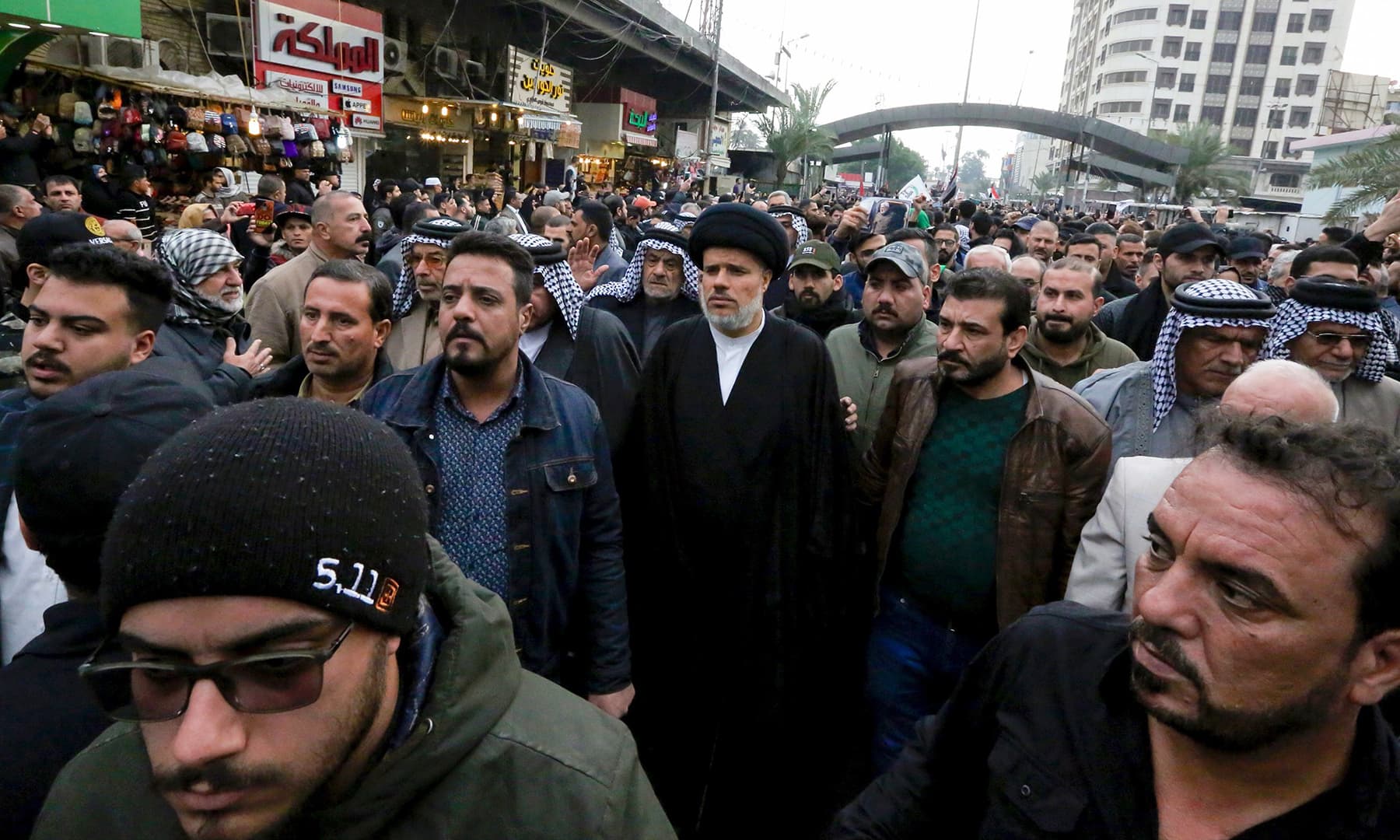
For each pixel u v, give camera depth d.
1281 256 5.60
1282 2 77.69
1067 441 2.41
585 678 2.35
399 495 0.84
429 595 0.98
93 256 2.14
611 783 0.98
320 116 11.57
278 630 0.75
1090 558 2.12
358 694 0.81
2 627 1.73
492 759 0.94
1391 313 4.86
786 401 2.70
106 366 2.18
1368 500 0.83
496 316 2.06
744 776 2.86
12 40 6.93
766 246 2.64
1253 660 0.87
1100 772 1.07
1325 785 0.96
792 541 2.71
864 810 1.39
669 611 2.76
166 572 0.72
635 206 13.45
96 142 7.77
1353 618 0.85
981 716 1.27
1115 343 3.71
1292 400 1.81
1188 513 0.92
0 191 4.70
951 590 2.56
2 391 2.53
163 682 0.77
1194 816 1.00
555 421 2.20
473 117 17.27
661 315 4.11
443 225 3.31
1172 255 4.39
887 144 53.03
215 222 6.27
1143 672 0.96
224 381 2.78
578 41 23.28
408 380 2.21
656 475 2.74
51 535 1.16
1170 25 81.12
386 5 15.46
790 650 2.75
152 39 10.18
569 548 2.22
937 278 5.11
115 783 0.93
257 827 0.79
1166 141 46.62
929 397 2.63
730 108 38.75
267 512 0.74
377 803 0.87
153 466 0.77
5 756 1.06
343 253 4.02
